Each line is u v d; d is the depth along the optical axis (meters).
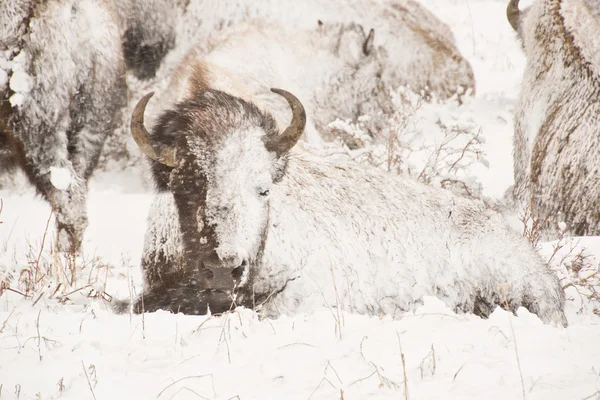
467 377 13.42
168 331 17.53
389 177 25.75
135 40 38.09
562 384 12.73
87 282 25.73
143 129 21.00
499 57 67.06
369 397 12.98
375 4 45.88
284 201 23.17
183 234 20.77
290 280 22.55
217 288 19.58
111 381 14.34
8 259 28.66
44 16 32.00
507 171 41.28
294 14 41.56
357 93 42.59
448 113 45.56
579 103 34.56
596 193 32.88
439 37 48.12
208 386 13.95
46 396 13.93
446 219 24.94
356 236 23.62
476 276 24.28
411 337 15.95
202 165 20.44
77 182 32.47
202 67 30.03
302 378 14.05
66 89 32.62
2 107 31.45
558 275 27.17
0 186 37.19
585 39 35.16
